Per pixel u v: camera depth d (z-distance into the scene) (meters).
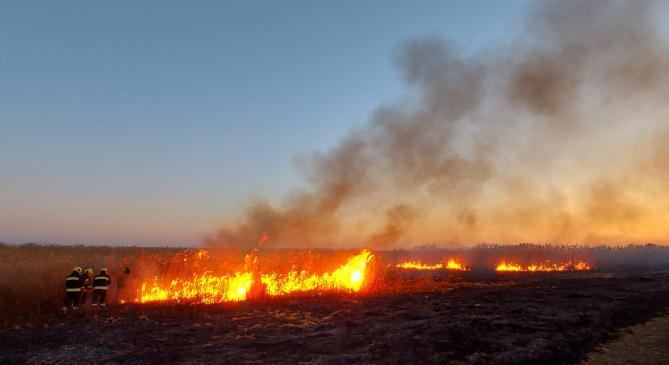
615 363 8.86
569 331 11.72
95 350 10.41
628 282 25.95
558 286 24.08
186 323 13.61
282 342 10.91
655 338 11.05
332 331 12.08
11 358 9.78
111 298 19.23
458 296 20.02
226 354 9.83
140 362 9.35
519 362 8.81
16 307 15.20
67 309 15.41
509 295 20.00
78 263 22.52
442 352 9.48
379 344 10.32
